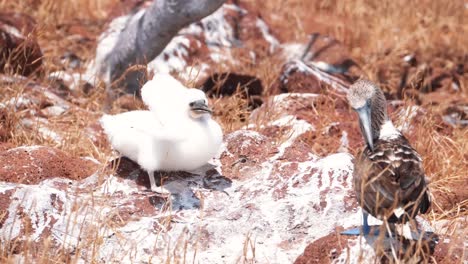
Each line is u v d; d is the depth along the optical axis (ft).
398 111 51.21
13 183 38.04
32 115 49.83
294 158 39.75
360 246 32.09
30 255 34.60
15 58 54.70
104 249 35.47
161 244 35.73
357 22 77.51
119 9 61.16
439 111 56.90
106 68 56.54
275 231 36.42
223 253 35.42
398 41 73.97
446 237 35.17
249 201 37.65
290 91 56.54
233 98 53.06
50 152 40.65
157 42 52.31
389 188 31.55
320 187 37.58
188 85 51.29
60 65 60.75
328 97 51.62
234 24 67.72
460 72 70.85
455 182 44.50
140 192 38.14
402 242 33.22
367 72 66.39
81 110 51.49
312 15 78.38
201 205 36.09
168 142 36.73
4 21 57.62
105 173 39.06
